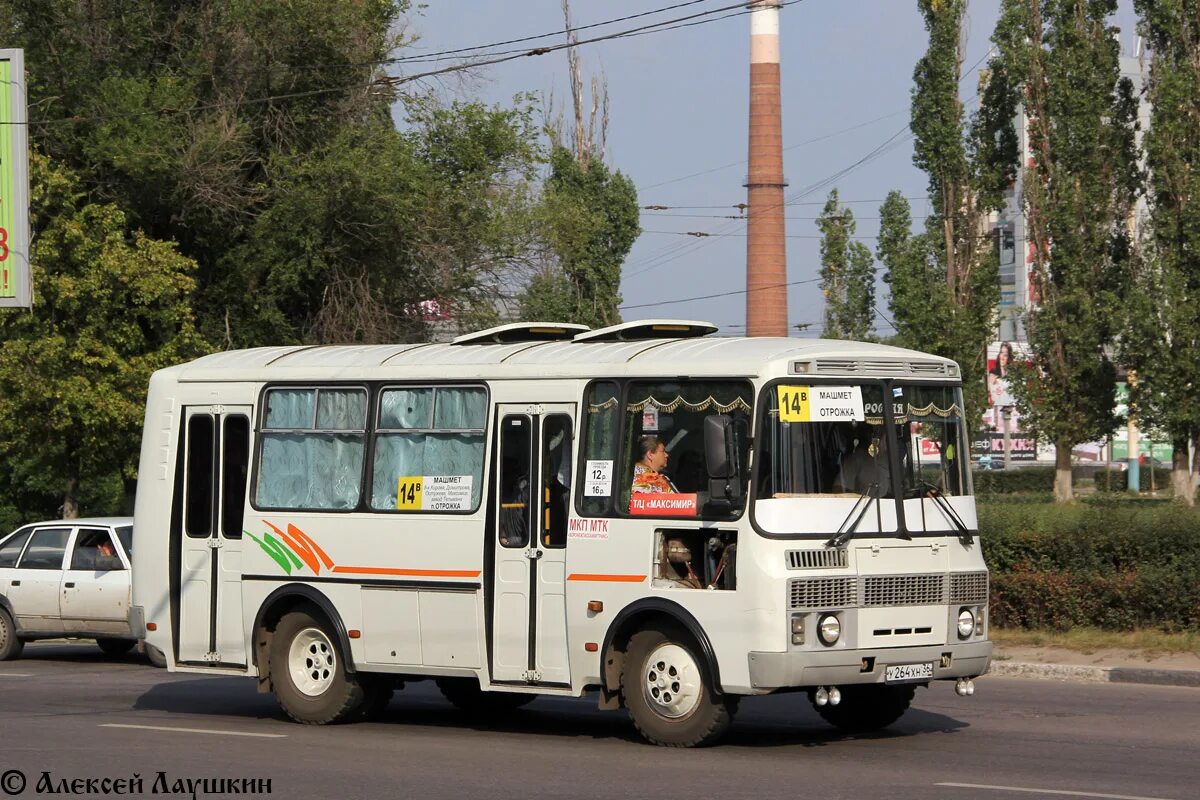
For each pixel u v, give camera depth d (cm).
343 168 3575
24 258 2573
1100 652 1919
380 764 1217
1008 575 2075
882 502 1273
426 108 3994
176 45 3866
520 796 1055
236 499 1554
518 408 1377
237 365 1583
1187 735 1358
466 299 4050
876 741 1327
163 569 1583
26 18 3703
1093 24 4775
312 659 1500
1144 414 4588
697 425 1267
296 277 3703
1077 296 4772
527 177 4094
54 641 2770
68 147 3650
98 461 3175
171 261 3192
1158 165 4534
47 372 2998
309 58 3853
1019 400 4950
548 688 1334
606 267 5447
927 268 4959
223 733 1425
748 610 1210
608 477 1309
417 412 1446
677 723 1264
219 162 3597
